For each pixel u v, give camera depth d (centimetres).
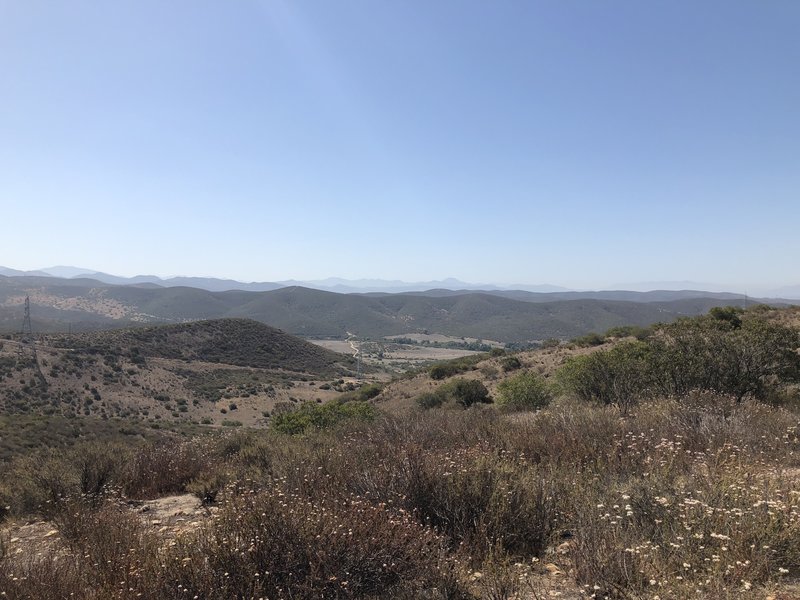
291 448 816
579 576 327
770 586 296
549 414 909
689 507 387
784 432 691
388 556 338
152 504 675
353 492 489
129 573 325
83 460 736
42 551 450
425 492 453
